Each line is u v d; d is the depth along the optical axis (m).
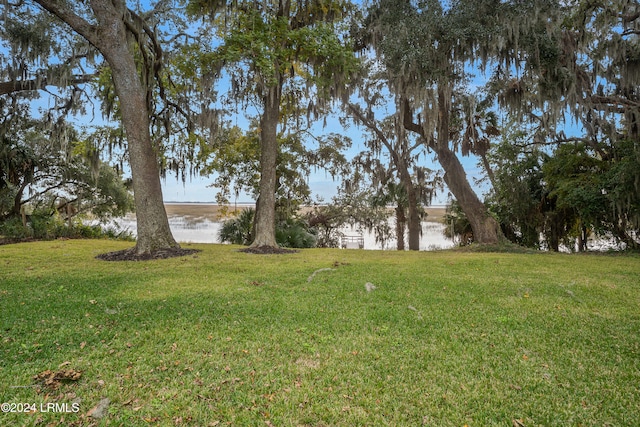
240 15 13.25
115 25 11.31
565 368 3.38
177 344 3.83
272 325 4.52
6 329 4.27
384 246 29.03
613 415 2.62
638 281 7.73
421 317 4.93
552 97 14.27
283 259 11.33
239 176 21.38
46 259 10.62
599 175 15.09
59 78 15.24
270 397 2.79
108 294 6.21
